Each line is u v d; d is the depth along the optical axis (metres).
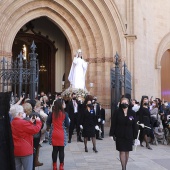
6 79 15.60
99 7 20.25
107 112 20.05
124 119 7.37
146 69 24.27
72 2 20.34
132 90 20.44
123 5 20.88
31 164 5.65
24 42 26.41
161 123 13.20
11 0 18.28
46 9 20.67
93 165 8.66
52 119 7.74
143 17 23.84
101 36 20.62
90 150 11.10
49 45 25.80
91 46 21.12
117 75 15.42
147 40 24.92
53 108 7.79
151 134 12.29
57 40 25.84
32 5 19.92
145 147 11.77
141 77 22.59
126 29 20.39
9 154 4.63
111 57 20.47
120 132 7.36
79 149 11.31
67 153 10.52
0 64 18.33
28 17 20.11
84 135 10.68
